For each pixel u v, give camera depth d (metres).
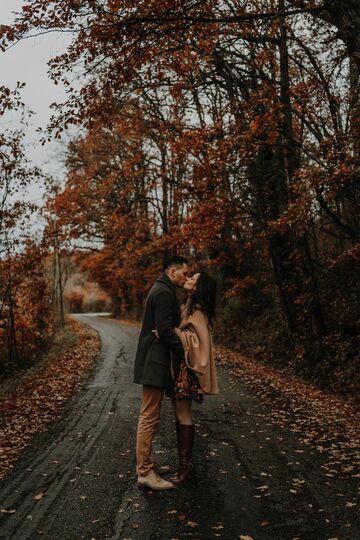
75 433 6.87
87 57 8.11
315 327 12.30
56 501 4.37
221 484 4.77
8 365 14.95
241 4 10.85
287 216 9.49
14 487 4.74
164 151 19.08
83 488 4.68
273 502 4.31
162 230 27.14
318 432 6.89
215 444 6.24
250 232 17.36
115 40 7.55
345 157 8.11
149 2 7.32
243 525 3.85
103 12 7.37
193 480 4.82
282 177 13.54
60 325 33.66
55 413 8.25
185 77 12.54
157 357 4.79
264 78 11.97
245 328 19.03
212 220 13.45
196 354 4.79
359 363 10.25
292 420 7.64
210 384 4.82
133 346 21.14
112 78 8.31
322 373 11.44
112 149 25.66
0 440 6.51
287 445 6.19
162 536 3.68
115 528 3.82
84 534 3.73
